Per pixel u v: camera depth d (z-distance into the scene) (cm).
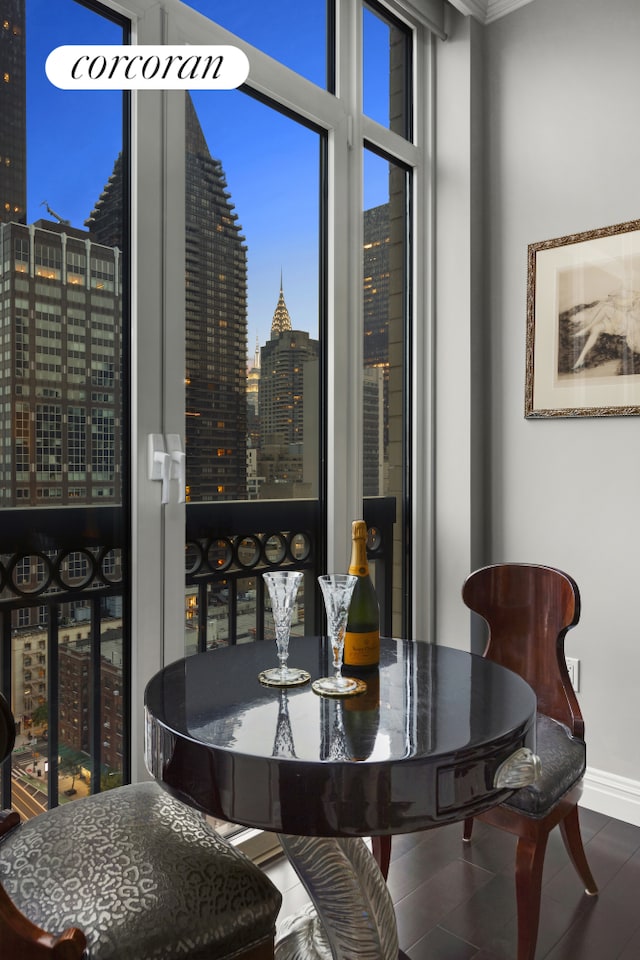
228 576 218
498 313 285
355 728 114
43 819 134
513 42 278
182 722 117
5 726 99
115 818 131
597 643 256
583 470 260
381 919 133
